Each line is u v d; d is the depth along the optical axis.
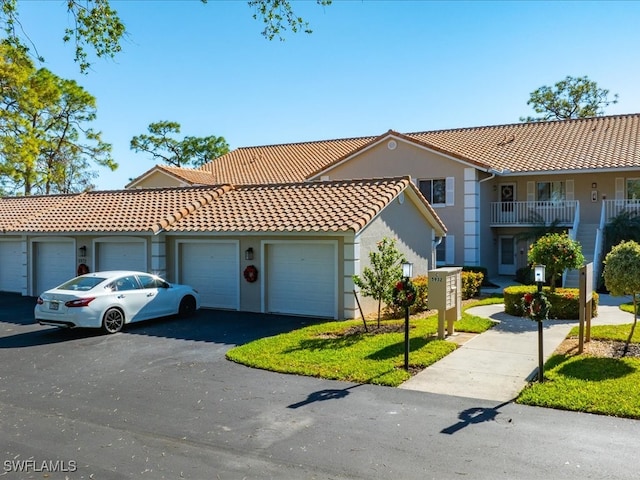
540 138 27.12
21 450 6.26
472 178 23.80
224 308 16.52
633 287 9.91
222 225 15.86
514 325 13.05
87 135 39.03
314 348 10.79
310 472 5.57
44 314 13.01
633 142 24.11
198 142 53.69
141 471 5.67
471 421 6.88
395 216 16.78
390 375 8.85
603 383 8.09
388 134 25.27
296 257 15.34
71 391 8.55
